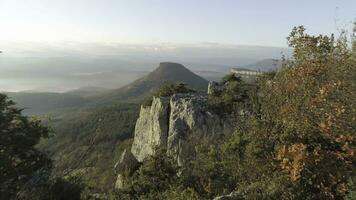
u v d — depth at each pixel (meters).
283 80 14.20
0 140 22.84
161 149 25.84
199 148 21.36
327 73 12.73
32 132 25.72
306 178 11.02
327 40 14.63
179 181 20.09
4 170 22.20
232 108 35.25
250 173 14.23
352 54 12.65
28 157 25.81
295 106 12.35
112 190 25.06
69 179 25.38
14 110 25.75
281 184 11.75
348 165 10.41
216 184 16.92
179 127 40.78
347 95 10.93
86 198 24.17
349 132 10.25
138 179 23.89
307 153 10.55
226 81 46.38
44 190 23.02
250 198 11.78
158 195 19.88
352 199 9.75
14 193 22.20
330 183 10.62
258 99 16.59
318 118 11.33
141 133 62.22
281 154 11.00
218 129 35.97
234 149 16.23
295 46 15.48
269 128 13.88
